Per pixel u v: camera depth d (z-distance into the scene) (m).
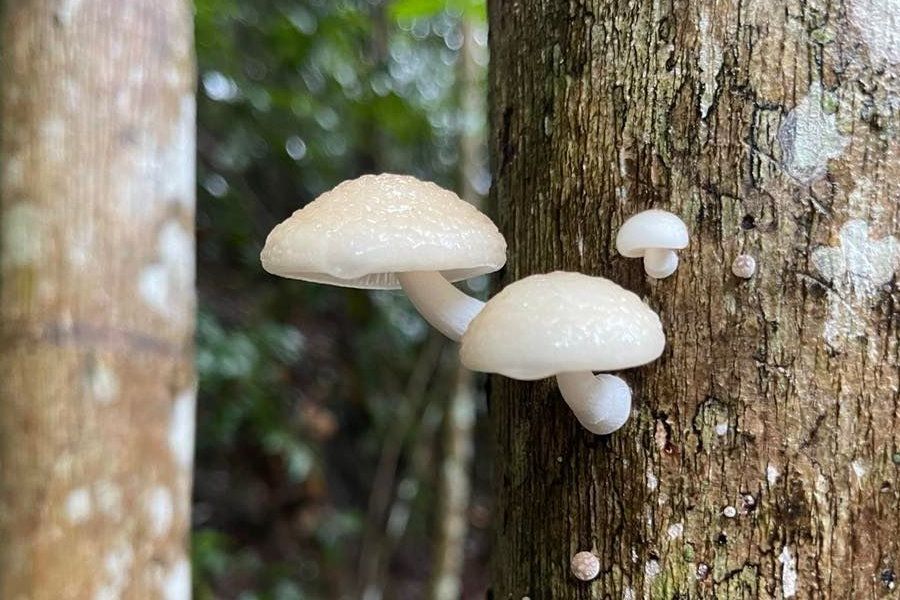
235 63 0.77
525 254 0.29
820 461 0.25
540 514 0.28
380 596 0.83
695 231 0.26
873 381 0.25
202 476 0.84
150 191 0.33
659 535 0.26
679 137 0.26
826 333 0.25
